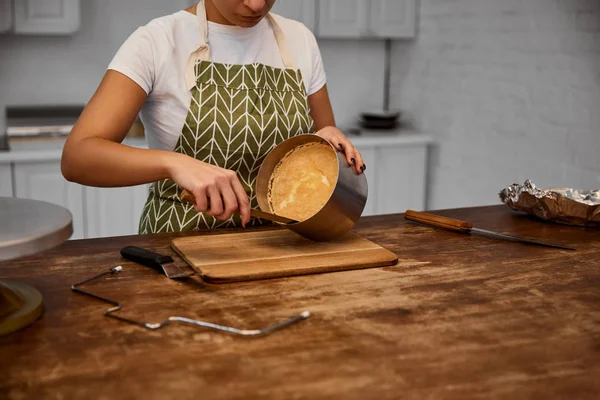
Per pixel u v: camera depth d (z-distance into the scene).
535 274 1.32
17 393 0.83
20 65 3.57
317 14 3.72
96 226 3.32
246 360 0.92
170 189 1.78
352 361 0.93
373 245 1.45
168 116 1.74
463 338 1.01
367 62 4.27
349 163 1.44
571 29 2.93
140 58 1.64
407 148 3.85
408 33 3.96
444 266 1.35
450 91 3.74
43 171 3.18
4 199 1.24
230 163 1.80
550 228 1.69
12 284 1.15
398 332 1.03
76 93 3.71
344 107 4.28
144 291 1.18
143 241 1.49
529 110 3.20
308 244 1.46
